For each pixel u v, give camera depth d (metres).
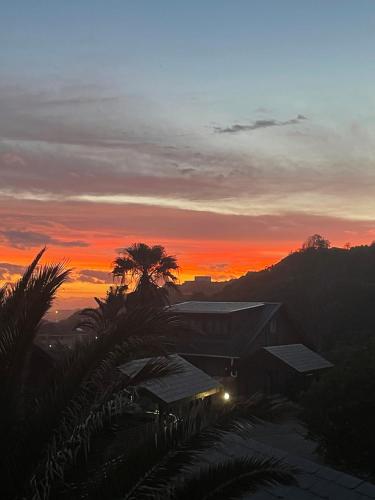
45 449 5.14
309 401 16.86
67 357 6.16
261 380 31.41
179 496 5.12
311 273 74.75
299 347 35.53
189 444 5.04
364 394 15.67
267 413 5.32
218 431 5.12
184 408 5.70
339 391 16.12
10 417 5.46
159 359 6.17
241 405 5.34
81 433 5.31
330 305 57.84
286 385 30.64
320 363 33.41
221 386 23.86
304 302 62.62
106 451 5.37
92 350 5.63
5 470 5.04
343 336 49.59
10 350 5.59
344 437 15.86
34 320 5.79
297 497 7.79
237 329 33.84
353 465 15.71
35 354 12.21
